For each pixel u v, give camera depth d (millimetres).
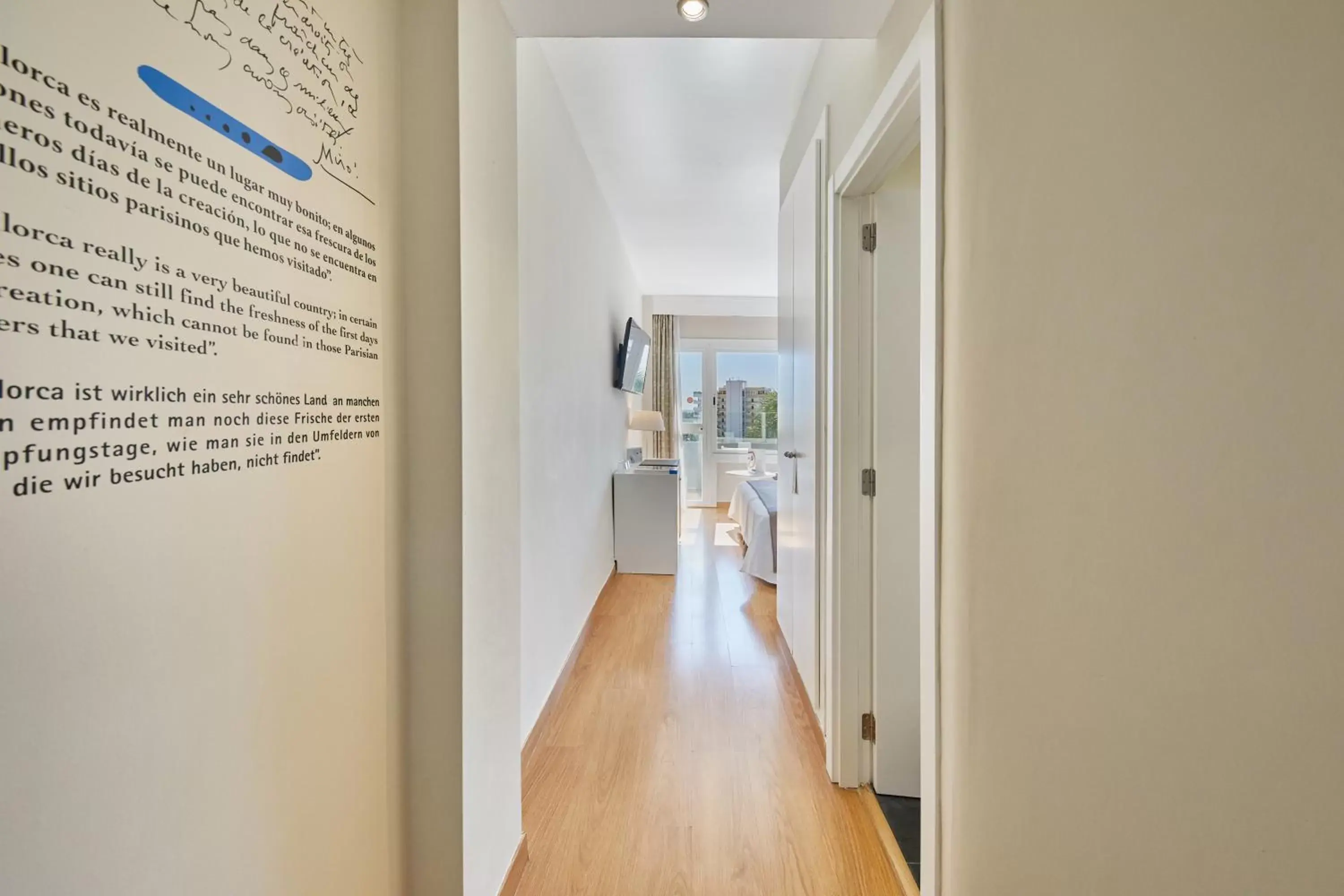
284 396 761
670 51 2061
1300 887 500
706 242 4453
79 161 493
